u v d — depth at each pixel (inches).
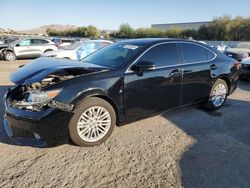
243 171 129.7
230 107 235.8
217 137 168.7
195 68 195.5
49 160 135.7
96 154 143.1
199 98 206.1
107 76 151.6
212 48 218.1
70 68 151.3
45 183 117.1
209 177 124.0
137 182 119.3
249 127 187.9
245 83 367.9
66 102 136.9
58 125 136.6
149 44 175.5
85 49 491.5
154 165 133.3
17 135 141.7
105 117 153.6
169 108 185.8
